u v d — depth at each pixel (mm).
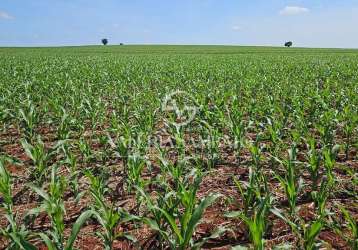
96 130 9945
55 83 16531
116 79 19781
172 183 6090
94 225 4945
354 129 8422
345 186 5926
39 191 3912
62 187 4566
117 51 73938
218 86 16547
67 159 5773
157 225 3562
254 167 6059
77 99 12164
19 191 6012
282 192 5711
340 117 8633
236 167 6828
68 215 5223
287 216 4613
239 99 12828
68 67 28703
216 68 26188
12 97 12797
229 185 6164
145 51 74062
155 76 21078
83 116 10133
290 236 4453
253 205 4668
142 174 6605
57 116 9703
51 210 3797
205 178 6449
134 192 5824
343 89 14352
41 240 4066
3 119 9312
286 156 7082
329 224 4215
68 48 88875
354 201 5418
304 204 5336
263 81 17531
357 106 10328
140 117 9422
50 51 73688
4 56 51094
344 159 7230
